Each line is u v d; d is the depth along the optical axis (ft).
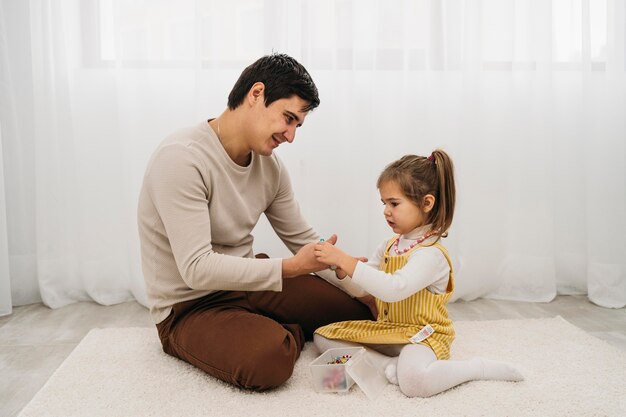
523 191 6.93
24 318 6.17
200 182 4.35
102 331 5.53
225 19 6.48
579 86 7.03
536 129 6.88
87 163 6.54
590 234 6.87
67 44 6.49
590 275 6.87
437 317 4.56
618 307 6.61
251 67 4.42
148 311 6.43
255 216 5.07
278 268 4.27
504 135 6.86
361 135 6.68
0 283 6.20
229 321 4.33
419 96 6.75
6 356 5.01
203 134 4.54
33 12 6.26
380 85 6.71
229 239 4.81
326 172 6.73
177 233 4.24
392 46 6.66
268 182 5.14
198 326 4.40
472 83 6.67
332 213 6.79
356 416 3.77
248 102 4.37
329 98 6.67
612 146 6.81
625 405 3.90
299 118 4.38
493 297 7.04
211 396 4.07
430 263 4.47
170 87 6.55
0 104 6.38
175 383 4.28
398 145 6.82
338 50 6.61
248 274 4.22
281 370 4.10
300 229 5.51
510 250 7.04
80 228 6.63
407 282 4.32
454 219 6.86
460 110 6.76
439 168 4.68
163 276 4.61
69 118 6.51
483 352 4.96
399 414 3.80
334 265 4.36
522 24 6.84
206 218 4.36
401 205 4.59
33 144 6.57
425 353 4.28
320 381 4.17
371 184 6.74
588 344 5.16
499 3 6.72
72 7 6.41
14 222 6.57
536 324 5.77
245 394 4.11
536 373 4.48
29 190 6.61
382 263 4.96
